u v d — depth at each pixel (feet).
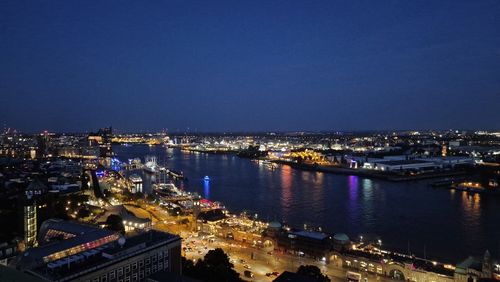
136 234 502.79
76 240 448.65
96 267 389.19
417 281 516.32
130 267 426.92
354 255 579.89
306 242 625.82
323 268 573.33
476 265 501.56
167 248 476.13
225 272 474.90
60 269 376.48
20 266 380.78
